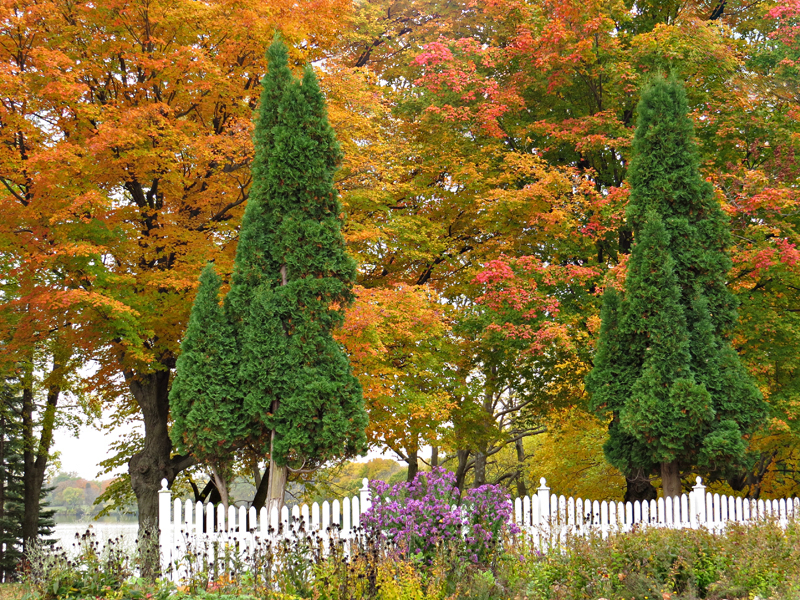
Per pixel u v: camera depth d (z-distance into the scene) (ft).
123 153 40.78
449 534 27.68
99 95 45.96
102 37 43.60
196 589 22.40
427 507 28.71
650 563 27.27
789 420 50.78
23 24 40.01
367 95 48.08
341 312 33.63
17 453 91.15
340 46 61.87
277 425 31.45
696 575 26.66
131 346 41.37
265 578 23.98
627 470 43.24
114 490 60.03
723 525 40.86
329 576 23.39
